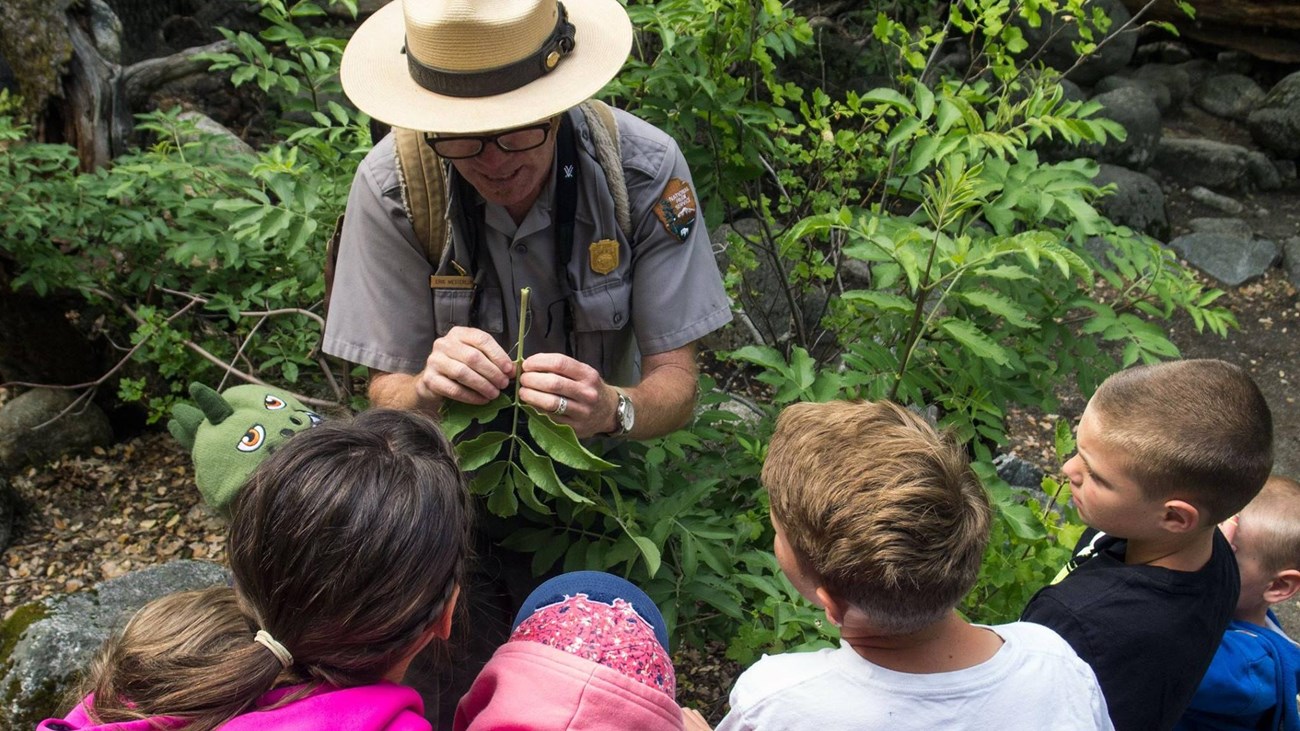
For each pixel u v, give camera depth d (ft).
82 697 3.75
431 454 3.65
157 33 18.11
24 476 12.25
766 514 7.61
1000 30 9.47
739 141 9.61
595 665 3.79
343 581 3.20
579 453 5.41
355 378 12.16
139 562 11.33
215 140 11.80
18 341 12.58
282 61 10.55
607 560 6.43
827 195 10.47
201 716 3.20
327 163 10.23
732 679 10.13
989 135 7.76
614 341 6.72
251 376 10.82
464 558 3.64
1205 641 4.92
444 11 5.40
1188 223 21.34
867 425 4.19
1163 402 4.81
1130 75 24.66
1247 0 22.93
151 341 11.05
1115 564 5.05
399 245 6.19
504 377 5.51
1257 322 18.93
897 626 3.93
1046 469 15.05
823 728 4.02
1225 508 4.77
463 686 6.80
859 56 18.66
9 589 10.79
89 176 11.23
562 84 5.60
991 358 6.84
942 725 3.92
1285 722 5.95
